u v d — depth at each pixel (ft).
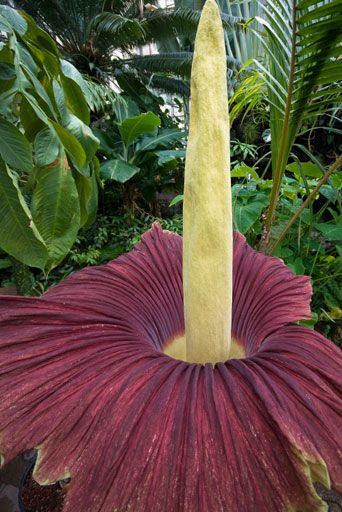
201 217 4.29
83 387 3.35
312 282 12.71
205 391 3.31
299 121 8.54
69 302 4.78
